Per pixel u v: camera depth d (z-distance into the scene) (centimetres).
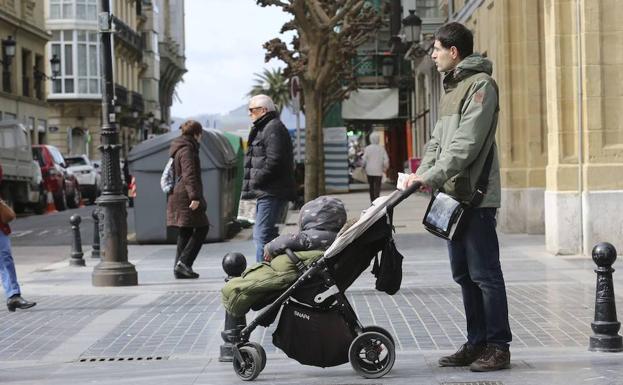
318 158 3095
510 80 2228
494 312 798
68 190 4459
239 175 2762
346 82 5466
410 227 2556
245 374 812
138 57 9294
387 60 5356
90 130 7931
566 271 1521
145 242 2278
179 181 1582
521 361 848
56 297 1402
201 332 1079
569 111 1739
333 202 824
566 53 1733
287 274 800
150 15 10106
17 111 5697
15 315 1239
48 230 2917
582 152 1733
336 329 797
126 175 4494
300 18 3000
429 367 836
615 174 1712
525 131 2220
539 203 2181
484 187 787
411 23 3416
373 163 3309
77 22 7831
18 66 5769
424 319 1107
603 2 1712
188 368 881
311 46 3042
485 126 774
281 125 1205
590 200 1716
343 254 794
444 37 799
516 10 2227
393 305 1215
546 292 1295
